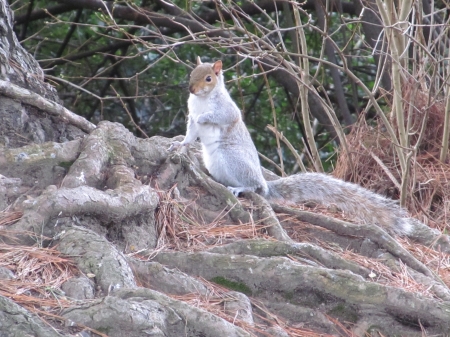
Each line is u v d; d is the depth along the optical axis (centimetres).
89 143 862
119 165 856
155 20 2003
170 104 2188
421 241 1001
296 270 738
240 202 924
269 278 736
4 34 979
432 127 1434
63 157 845
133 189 796
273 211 917
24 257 688
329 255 798
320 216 919
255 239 817
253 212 913
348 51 2031
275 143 2214
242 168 1026
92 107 2191
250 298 738
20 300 623
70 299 636
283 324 718
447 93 1357
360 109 2216
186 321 629
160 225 838
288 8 1852
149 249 783
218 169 1039
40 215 724
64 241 708
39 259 688
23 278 660
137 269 712
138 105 2223
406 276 824
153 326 610
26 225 717
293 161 2209
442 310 723
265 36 1240
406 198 1259
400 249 868
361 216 1009
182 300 697
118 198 771
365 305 727
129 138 909
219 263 748
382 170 1376
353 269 799
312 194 1033
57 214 730
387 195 1351
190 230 856
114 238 776
